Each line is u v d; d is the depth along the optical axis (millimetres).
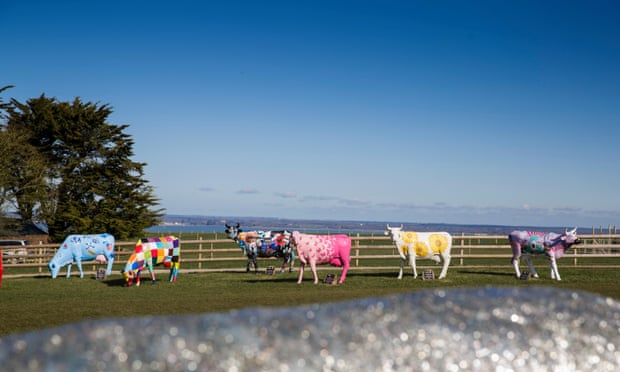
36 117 51625
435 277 19281
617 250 29781
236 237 21906
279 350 1428
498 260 27906
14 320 9484
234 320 1487
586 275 19766
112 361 1314
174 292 15547
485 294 1774
